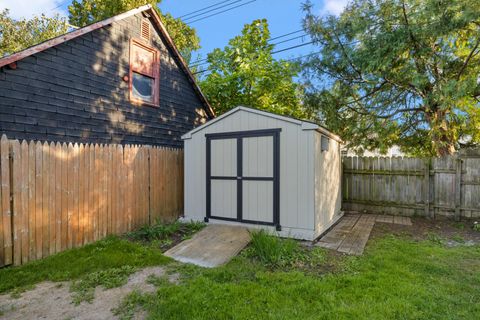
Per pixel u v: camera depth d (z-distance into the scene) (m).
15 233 3.92
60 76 5.54
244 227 5.55
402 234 5.47
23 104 4.95
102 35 6.39
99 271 3.66
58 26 12.71
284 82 9.98
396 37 6.20
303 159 5.01
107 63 6.49
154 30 7.82
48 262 3.99
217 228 5.59
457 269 3.58
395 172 7.51
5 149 3.85
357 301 2.75
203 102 9.66
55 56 5.46
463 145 8.05
